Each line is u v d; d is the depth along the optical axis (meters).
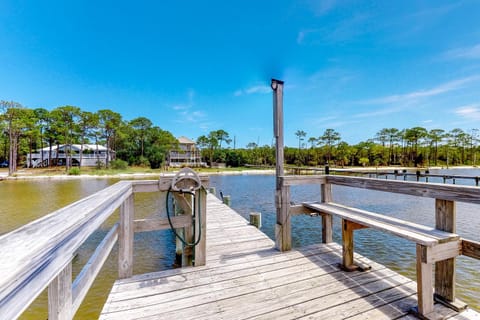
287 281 2.03
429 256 1.50
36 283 0.54
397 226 1.81
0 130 21.31
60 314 0.80
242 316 1.58
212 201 7.13
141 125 37.53
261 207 9.05
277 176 2.81
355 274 2.14
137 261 4.12
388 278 2.06
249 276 2.13
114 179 19.06
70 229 0.72
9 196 10.69
